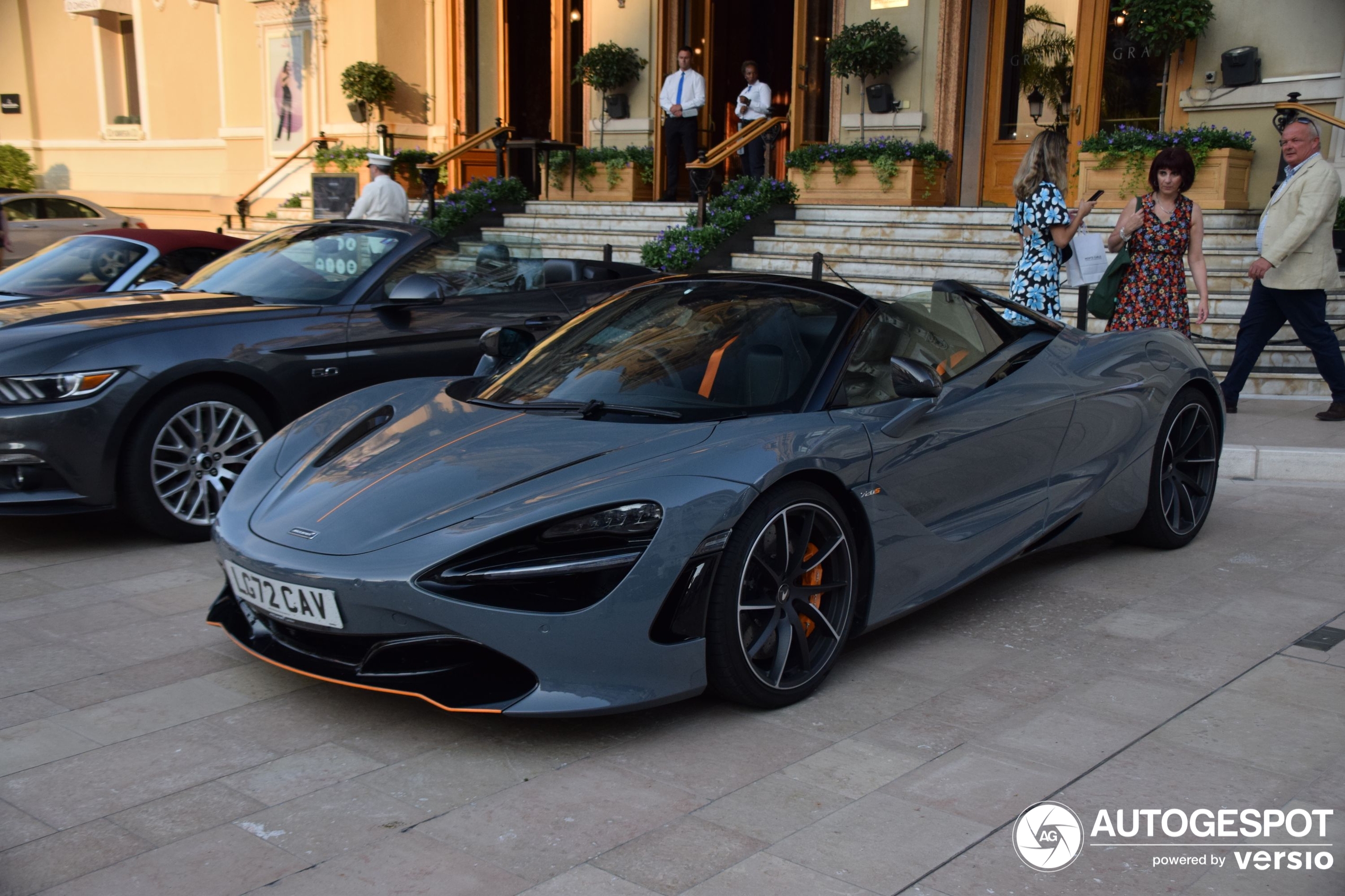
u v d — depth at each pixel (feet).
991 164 39.58
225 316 16.21
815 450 10.13
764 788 8.66
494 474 9.88
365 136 52.31
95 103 68.54
